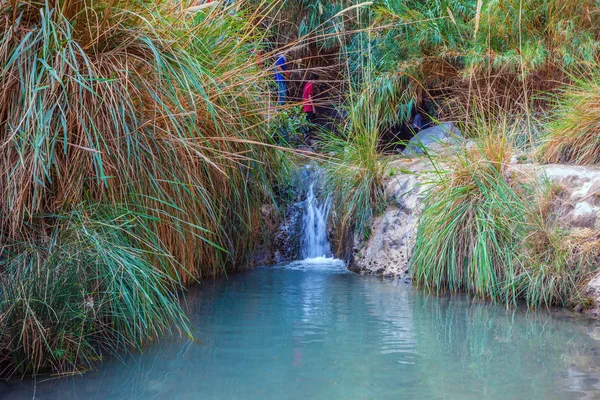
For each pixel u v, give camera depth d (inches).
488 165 203.5
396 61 343.0
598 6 286.4
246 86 203.2
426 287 202.4
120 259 134.0
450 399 101.2
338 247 263.9
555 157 224.4
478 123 233.5
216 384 109.8
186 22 172.1
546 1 294.7
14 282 120.2
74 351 122.3
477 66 293.9
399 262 227.0
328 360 123.8
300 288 203.0
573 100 233.5
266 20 314.7
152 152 157.6
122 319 134.0
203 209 197.2
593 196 183.6
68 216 137.9
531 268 179.5
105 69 144.0
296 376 113.8
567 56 269.6
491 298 185.5
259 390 106.6
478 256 188.7
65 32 137.8
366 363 121.6
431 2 343.0
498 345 134.7
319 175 279.1
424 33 327.6
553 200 190.5
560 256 175.3
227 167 206.7
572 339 139.6
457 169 209.2
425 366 119.6
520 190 198.2
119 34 147.6
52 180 143.4
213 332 145.4
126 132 142.4
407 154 311.4
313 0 406.9
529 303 177.6
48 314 118.0
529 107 279.7
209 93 179.9
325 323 154.6
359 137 263.0
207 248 217.3
